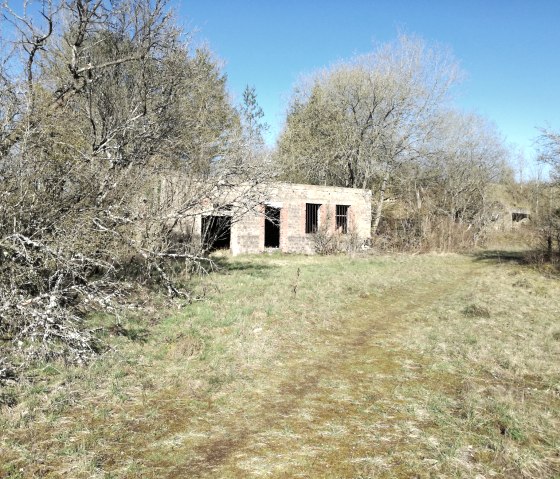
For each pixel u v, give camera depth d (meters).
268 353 7.21
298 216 23.30
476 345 7.98
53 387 5.49
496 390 5.96
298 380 6.25
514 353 7.61
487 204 35.47
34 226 7.68
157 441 4.50
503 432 4.93
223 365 6.59
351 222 25.19
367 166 32.34
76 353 6.25
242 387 5.89
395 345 8.01
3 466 3.91
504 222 38.28
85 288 7.77
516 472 4.18
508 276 17.28
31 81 8.87
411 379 6.41
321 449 4.46
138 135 11.98
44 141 8.17
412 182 34.47
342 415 5.21
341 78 33.00
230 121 21.19
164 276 10.17
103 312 8.62
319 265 18.38
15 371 5.79
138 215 10.09
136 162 11.53
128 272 10.79
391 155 32.16
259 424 4.95
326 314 9.86
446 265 20.75
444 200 33.97
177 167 13.39
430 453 4.43
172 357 6.80
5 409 4.89
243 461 4.20
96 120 12.67
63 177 8.31
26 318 6.57
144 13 13.47
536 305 11.85
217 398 5.56
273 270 16.17
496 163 37.38
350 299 11.66
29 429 4.57
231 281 13.21
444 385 6.24
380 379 6.37
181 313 9.22
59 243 7.63
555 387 6.23
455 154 34.53
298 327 8.73
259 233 22.12
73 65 11.36
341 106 33.41
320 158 33.69
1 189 7.30
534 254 20.00
